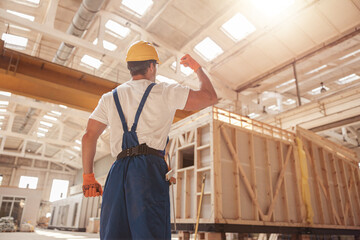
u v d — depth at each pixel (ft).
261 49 52.24
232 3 44.93
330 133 68.64
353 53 51.65
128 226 3.76
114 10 49.24
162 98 4.34
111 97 4.51
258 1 43.75
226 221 23.38
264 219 26.27
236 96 63.36
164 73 52.90
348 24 44.62
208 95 4.52
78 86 41.24
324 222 32.68
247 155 28.37
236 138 27.73
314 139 37.06
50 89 41.55
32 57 37.32
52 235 49.26
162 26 52.16
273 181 29.50
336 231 33.99
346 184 39.45
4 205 77.92
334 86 64.54
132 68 4.70
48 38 56.65
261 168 28.96
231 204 25.04
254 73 58.75
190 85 56.95
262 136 30.14
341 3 41.60
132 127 4.17
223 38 51.78
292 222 29.17
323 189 35.14
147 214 3.60
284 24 45.39
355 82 61.82
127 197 3.77
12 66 36.55
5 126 107.04
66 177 138.92
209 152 26.20
